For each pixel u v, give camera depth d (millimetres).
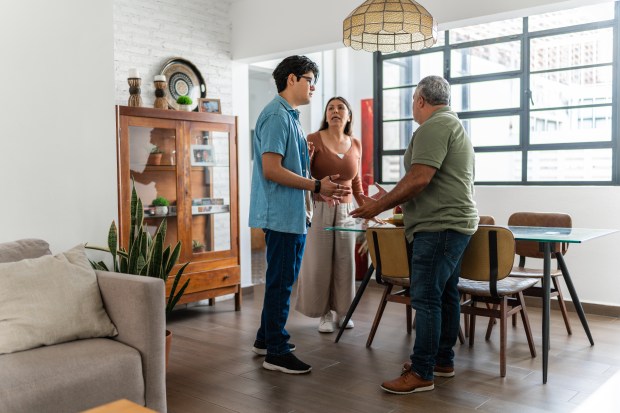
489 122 5391
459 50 5602
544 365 3020
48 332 2268
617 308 4492
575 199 4734
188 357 3500
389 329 4137
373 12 3004
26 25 2865
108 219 3211
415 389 2873
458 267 3025
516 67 5227
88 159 3117
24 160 2867
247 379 3098
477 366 3293
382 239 3354
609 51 4707
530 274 3779
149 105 4715
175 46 4895
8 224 2814
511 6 3754
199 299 4547
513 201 5027
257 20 5141
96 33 3143
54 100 2975
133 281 2369
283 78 3172
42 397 1981
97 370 2141
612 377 3111
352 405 2732
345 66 6699
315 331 4090
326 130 4074
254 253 8250
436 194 2816
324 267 3973
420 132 2793
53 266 2436
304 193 3125
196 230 4566
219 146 4738
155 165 4289
